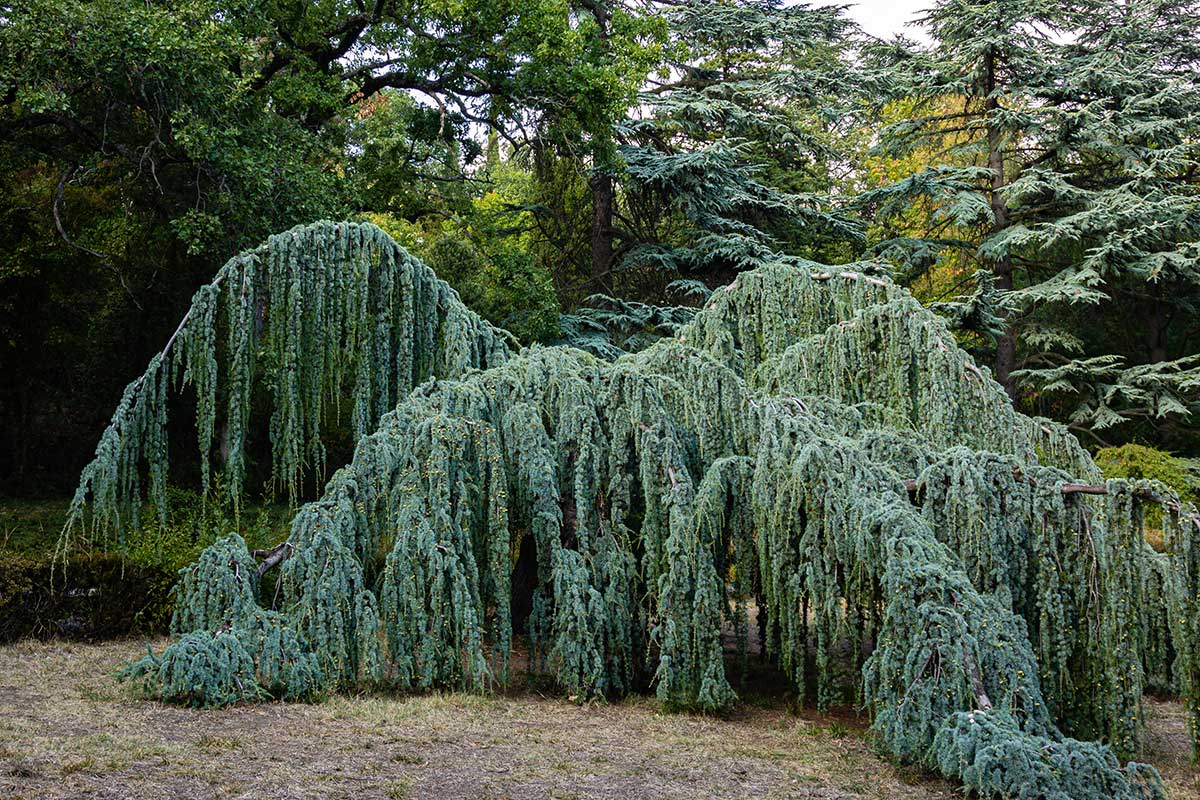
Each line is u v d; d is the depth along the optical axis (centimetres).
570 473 763
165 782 498
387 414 773
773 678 920
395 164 1845
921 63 2567
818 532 673
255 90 1584
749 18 2391
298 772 528
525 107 1811
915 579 603
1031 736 534
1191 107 2462
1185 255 2252
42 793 470
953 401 798
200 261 1573
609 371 803
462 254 1839
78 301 1745
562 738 634
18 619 880
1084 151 2503
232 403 829
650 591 728
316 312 842
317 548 698
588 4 2194
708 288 2009
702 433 764
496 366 941
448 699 707
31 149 1354
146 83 1241
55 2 1135
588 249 2478
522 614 1010
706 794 538
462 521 723
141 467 1612
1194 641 620
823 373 854
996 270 2512
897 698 593
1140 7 2620
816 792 549
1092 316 2600
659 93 2400
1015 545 662
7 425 1769
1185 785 611
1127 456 1820
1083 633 646
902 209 2489
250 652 674
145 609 934
